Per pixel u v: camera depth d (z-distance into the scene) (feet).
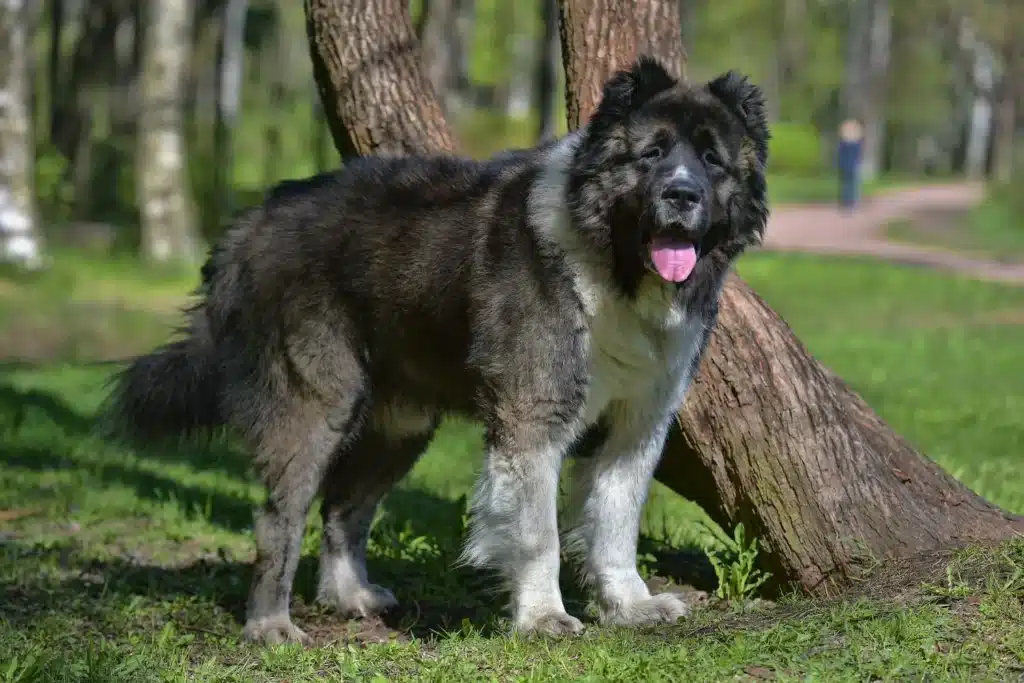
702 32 272.10
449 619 24.23
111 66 131.44
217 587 25.90
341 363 23.11
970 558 21.39
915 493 23.39
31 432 41.86
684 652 18.72
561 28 25.94
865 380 55.57
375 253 22.66
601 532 22.68
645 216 19.95
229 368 23.82
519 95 261.65
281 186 24.58
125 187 124.06
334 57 27.58
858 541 22.80
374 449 25.26
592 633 21.09
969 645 18.30
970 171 292.40
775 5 273.33
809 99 290.97
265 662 20.48
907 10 273.95
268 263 23.43
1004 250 117.91
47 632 21.56
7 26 78.13
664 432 22.49
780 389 23.44
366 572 25.52
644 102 20.59
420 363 22.95
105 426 25.49
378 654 20.39
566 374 20.95
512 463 21.13
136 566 27.53
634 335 21.04
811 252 111.24
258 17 163.43
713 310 21.79
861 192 181.57
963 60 289.53
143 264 85.56
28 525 30.96
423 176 23.13
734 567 23.77
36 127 131.03
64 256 85.76
